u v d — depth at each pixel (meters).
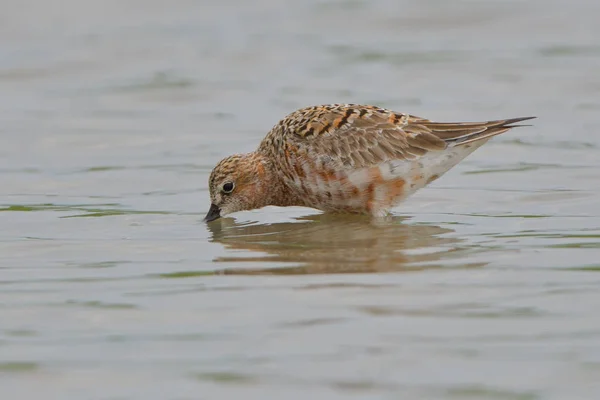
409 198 16.98
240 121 22.02
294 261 13.59
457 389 9.47
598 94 22.80
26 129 21.53
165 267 13.41
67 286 12.63
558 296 11.75
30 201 17.08
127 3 30.94
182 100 23.72
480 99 22.81
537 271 12.74
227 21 29.80
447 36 28.12
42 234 15.19
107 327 11.16
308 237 14.98
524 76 24.44
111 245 14.60
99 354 10.45
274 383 9.70
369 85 24.31
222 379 9.81
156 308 11.73
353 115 15.81
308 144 15.77
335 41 28.03
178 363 10.17
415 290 12.10
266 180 16.42
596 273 12.59
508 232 14.80
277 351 10.39
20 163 19.28
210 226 15.83
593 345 10.31
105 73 25.83
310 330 10.91
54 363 10.25
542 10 29.70
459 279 12.49
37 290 12.48
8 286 12.65
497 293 11.91
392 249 14.08
